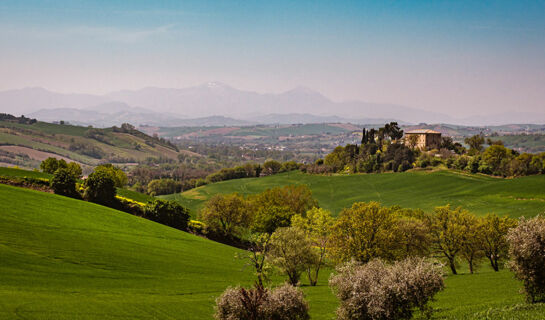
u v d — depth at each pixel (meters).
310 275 62.50
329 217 69.75
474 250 64.94
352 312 29.64
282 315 28.81
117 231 66.38
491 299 37.72
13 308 31.69
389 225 58.34
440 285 28.73
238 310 28.91
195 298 42.75
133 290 42.97
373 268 30.70
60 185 82.12
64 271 44.78
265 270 46.81
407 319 29.17
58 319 31.05
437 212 71.06
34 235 53.62
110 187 85.31
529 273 29.23
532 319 25.00
